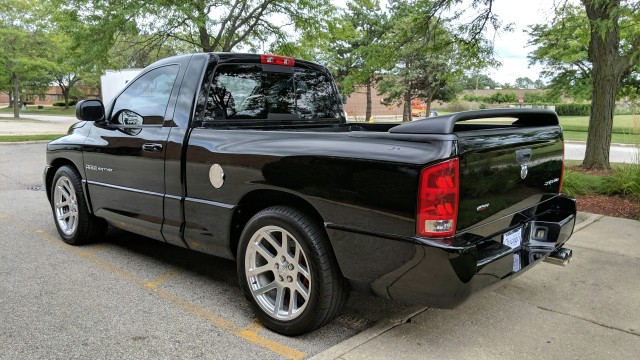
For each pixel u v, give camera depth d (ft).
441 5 28.32
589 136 32.30
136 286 13.14
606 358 9.50
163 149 12.51
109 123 14.74
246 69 13.32
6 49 92.02
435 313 11.50
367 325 11.01
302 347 9.98
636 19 22.44
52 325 10.71
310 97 15.17
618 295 12.68
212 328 10.76
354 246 9.14
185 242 12.51
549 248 10.87
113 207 14.49
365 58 34.42
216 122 12.57
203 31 49.47
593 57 31.50
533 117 11.31
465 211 8.63
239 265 11.03
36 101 283.59
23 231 18.34
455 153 8.29
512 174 9.85
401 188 8.47
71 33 46.16
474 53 30.19
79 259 15.25
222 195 11.29
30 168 35.37
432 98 96.27
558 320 11.16
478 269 8.64
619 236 18.16
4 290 12.63
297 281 10.14
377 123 15.65
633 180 24.97
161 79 13.35
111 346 9.85
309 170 9.67
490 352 9.66
